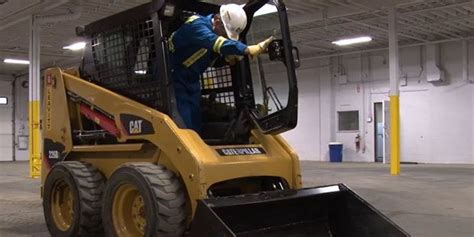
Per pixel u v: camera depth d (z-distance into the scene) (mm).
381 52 18781
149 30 4426
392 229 3947
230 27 4250
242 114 4703
